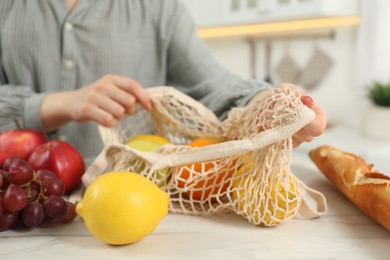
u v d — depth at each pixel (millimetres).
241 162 478
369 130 1786
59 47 955
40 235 456
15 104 765
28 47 943
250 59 2277
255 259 396
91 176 518
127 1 986
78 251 415
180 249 417
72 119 707
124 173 431
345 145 1652
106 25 962
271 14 1813
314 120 445
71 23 949
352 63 1954
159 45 1010
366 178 499
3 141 606
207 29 2203
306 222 488
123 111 642
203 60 978
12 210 441
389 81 1836
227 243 432
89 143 981
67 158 573
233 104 709
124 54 977
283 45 2154
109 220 398
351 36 1938
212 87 914
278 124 434
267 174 444
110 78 671
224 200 526
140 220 406
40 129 767
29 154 601
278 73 2197
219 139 573
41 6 946
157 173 498
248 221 489
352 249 417
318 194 498
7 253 411
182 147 506
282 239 441
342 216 507
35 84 972
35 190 477
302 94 465
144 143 563
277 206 448
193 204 533
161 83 1039
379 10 1821
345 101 2002
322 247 421
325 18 1860
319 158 626
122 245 427
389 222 433
